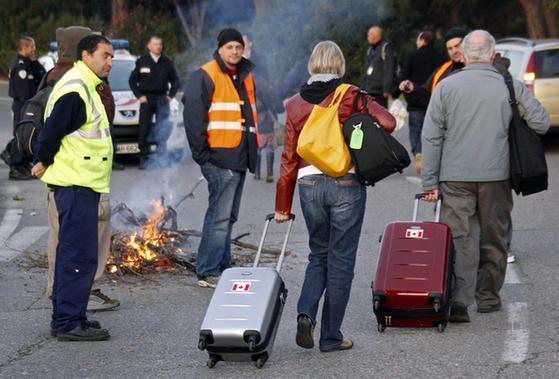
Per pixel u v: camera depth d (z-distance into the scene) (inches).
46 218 479.5
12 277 353.4
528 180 282.5
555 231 423.2
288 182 253.8
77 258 271.9
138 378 242.5
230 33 326.3
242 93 332.5
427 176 287.4
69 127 265.6
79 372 248.1
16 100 639.8
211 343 237.6
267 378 239.8
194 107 325.4
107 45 272.2
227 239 336.5
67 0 1584.6
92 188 271.4
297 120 249.6
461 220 285.9
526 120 283.7
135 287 333.1
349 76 1231.5
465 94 282.0
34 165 279.7
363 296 320.8
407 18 1282.0
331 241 252.5
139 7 1486.2
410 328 281.6
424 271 268.5
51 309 309.6
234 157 329.4
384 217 465.4
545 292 321.1
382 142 242.5
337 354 258.4
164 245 368.2
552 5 1108.5
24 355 262.8
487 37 284.5
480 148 283.1
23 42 638.5
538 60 661.3
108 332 275.6
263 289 242.8
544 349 259.8
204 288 332.2
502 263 293.3
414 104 377.7
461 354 256.4
